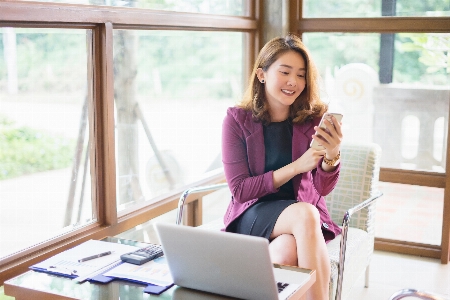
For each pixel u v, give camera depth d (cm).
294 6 337
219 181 314
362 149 262
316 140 207
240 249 138
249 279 142
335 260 217
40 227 204
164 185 277
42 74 199
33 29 193
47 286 151
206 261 145
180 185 289
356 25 326
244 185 221
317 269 194
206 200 309
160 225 148
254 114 232
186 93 287
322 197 240
